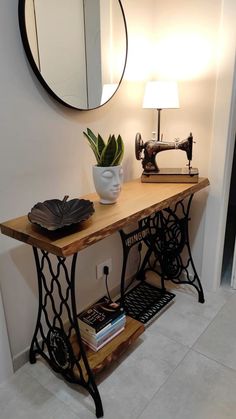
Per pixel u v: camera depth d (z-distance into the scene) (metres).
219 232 1.95
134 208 1.31
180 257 2.07
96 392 1.24
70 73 1.39
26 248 1.38
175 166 2.03
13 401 1.31
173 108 1.76
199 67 1.76
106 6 1.49
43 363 1.51
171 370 1.46
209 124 1.82
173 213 1.90
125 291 2.10
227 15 1.57
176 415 1.25
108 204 1.37
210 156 1.85
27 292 1.44
